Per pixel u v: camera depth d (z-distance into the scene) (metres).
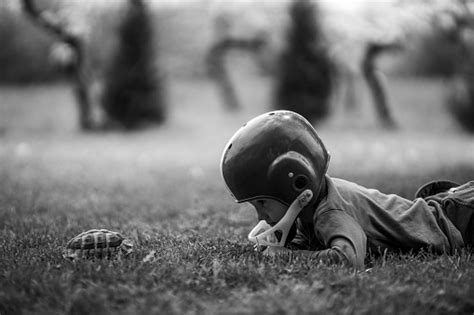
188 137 17.22
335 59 21.19
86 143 15.56
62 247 4.04
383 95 19.39
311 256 3.42
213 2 29.72
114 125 18.81
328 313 2.67
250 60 31.98
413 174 8.16
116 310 2.80
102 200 6.99
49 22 17.70
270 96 19.39
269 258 3.56
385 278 3.15
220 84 25.78
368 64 19.28
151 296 2.88
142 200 7.00
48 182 8.57
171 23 31.45
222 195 7.23
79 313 2.76
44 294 2.96
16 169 10.23
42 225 5.25
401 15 18.64
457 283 3.09
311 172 3.40
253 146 3.39
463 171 7.92
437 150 12.79
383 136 16.84
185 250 3.87
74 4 18.72
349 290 2.95
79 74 18.45
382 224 3.62
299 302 2.74
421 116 21.39
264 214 3.53
